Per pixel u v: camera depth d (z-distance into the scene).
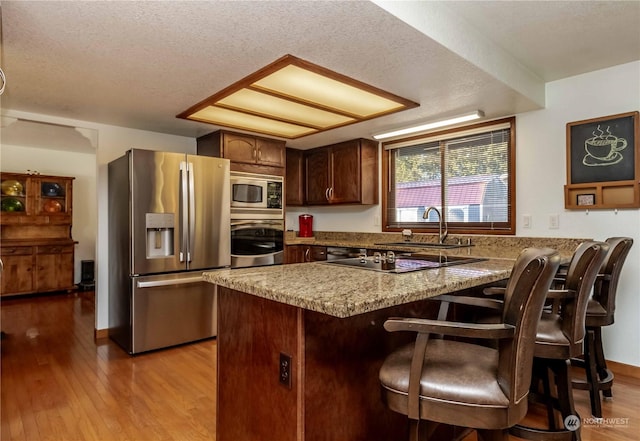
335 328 1.41
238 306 1.63
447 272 1.75
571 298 1.60
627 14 2.07
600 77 2.80
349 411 1.45
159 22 1.81
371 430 1.54
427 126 3.56
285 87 2.66
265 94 2.81
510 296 1.20
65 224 5.87
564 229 2.96
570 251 2.83
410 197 4.16
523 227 3.20
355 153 4.28
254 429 1.52
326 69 2.33
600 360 2.29
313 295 1.19
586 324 2.09
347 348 1.45
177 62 2.25
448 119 3.33
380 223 4.40
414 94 2.77
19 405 2.28
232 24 1.82
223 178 3.65
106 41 2.00
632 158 2.63
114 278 3.55
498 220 3.41
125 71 2.39
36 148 5.73
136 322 3.14
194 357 3.11
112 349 3.30
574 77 2.92
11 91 2.75
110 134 3.70
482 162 3.52
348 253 4.11
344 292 1.24
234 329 1.65
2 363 2.96
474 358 1.27
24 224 5.51
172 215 3.32
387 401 1.19
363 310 1.10
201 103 3.01
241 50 2.09
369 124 3.63
